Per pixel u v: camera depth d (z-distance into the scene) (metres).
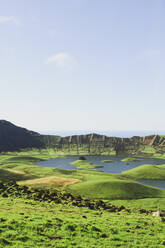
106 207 53.12
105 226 27.92
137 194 86.38
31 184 91.62
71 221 28.06
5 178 102.38
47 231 22.94
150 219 37.06
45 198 53.19
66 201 53.66
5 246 18.06
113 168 194.75
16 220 24.92
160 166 186.62
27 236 20.70
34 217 27.86
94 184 93.69
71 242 20.73
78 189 87.81
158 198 79.94
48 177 112.56
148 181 133.62
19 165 167.50
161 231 28.50
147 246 21.94
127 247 21.05
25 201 44.25
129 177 142.75
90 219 31.75
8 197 49.22
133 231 26.83
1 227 22.38
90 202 55.72
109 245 21.09
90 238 22.50
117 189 88.75
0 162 199.12
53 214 33.00
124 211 50.34
